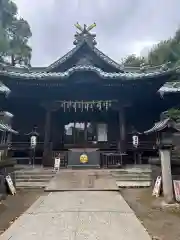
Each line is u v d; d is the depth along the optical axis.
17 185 9.55
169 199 6.95
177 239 4.28
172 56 35.25
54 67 17.45
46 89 15.58
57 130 18.08
